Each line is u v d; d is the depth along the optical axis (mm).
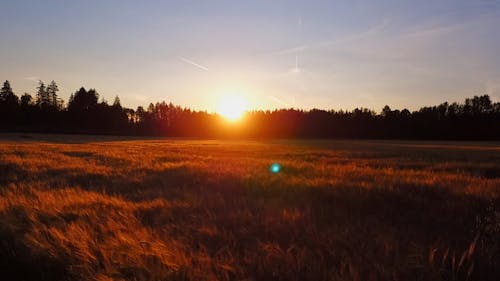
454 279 4152
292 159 24703
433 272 4180
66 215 6848
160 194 9031
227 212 7008
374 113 139500
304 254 4637
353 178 12234
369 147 50781
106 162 19000
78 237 5430
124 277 4336
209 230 5699
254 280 4102
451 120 120062
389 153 33750
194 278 4160
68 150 30453
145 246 5004
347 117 140125
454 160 24594
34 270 4734
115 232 5633
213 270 4363
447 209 7426
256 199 8289
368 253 4676
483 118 118500
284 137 126375
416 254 4566
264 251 4832
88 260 4660
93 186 10625
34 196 8844
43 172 14172
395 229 5914
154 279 4180
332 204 7828
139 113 150875
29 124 119375
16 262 4922
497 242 5270
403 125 124375
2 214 6887
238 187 10062
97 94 138500
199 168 14898
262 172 13164
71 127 124875
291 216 6480
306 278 4145
